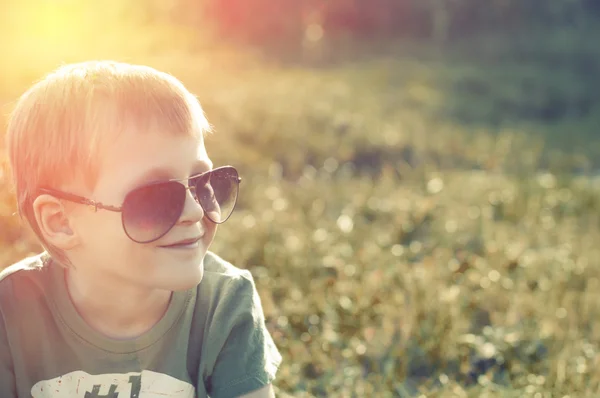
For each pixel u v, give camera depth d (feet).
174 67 56.08
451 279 14.98
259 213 20.43
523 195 24.75
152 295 5.57
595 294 14.94
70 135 5.14
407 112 50.24
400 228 18.62
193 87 44.42
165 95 5.25
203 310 5.93
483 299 14.06
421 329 12.23
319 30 95.96
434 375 11.40
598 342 12.84
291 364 11.22
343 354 11.57
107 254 5.22
